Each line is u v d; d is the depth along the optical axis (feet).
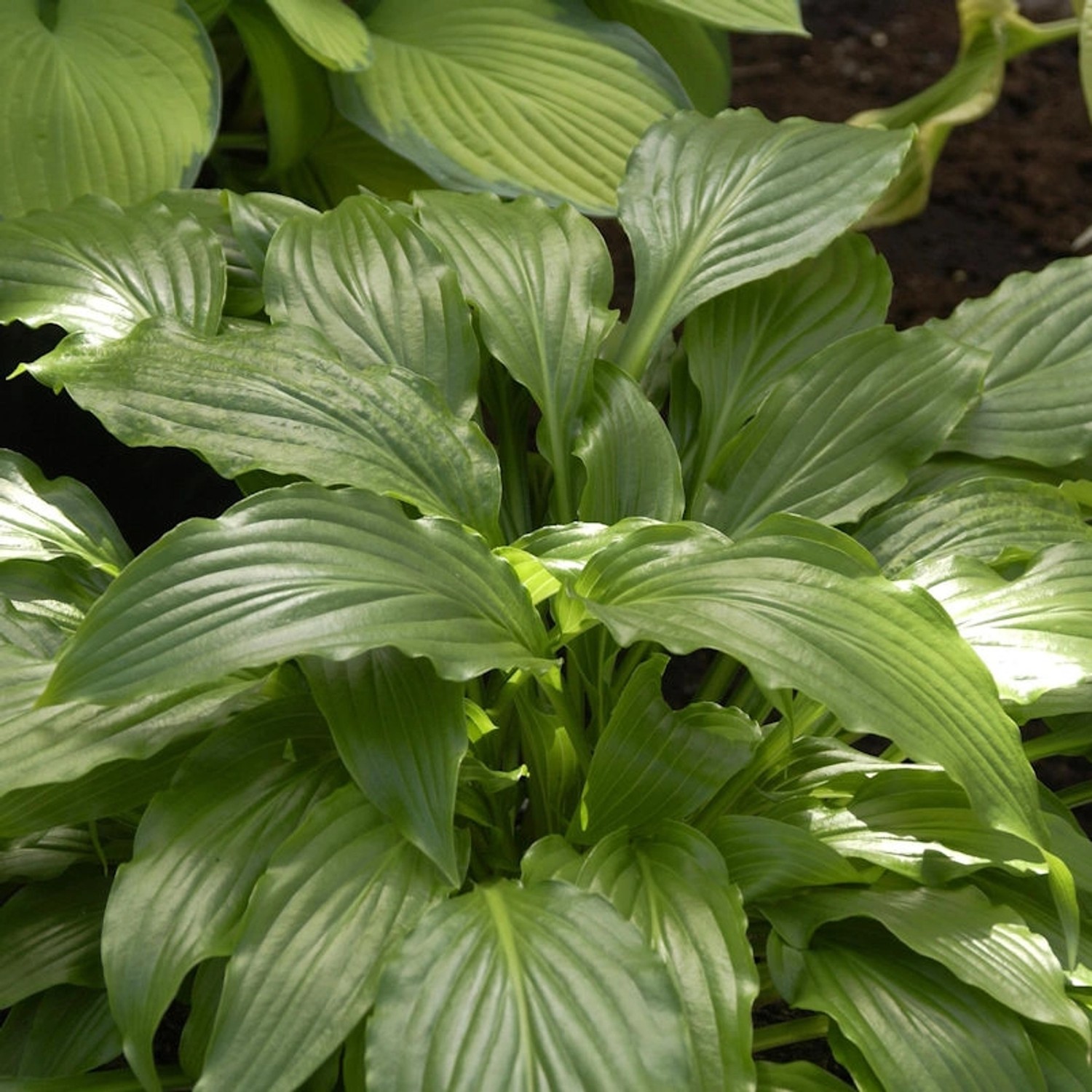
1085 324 6.05
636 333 5.99
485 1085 4.97
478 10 6.83
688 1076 4.99
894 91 8.08
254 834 5.25
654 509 5.78
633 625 5.16
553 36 6.78
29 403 6.50
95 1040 5.34
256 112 7.13
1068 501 5.76
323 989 5.08
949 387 5.86
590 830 5.39
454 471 5.54
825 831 5.42
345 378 5.53
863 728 5.09
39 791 5.31
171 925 5.16
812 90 8.07
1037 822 5.15
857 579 5.28
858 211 6.05
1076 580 5.46
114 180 6.27
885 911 5.30
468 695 5.59
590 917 5.13
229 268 6.09
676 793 5.37
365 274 5.87
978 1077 5.15
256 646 5.05
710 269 6.03
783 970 5.27
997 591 5.46
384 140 6.56
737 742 5.38
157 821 5.24
